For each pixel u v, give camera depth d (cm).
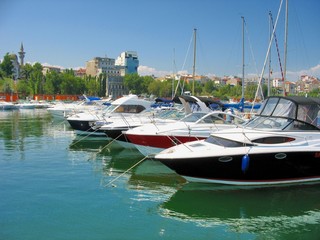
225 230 721
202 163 920
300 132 1000
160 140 1288
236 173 935
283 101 1071
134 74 15088
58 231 699
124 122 1631
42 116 3866
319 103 1042
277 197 912
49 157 1428
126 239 669
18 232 693
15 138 1988
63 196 916
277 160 932
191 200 892
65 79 10800
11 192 945
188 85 10212
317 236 699
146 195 931
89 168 1237
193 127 1296
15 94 8019
